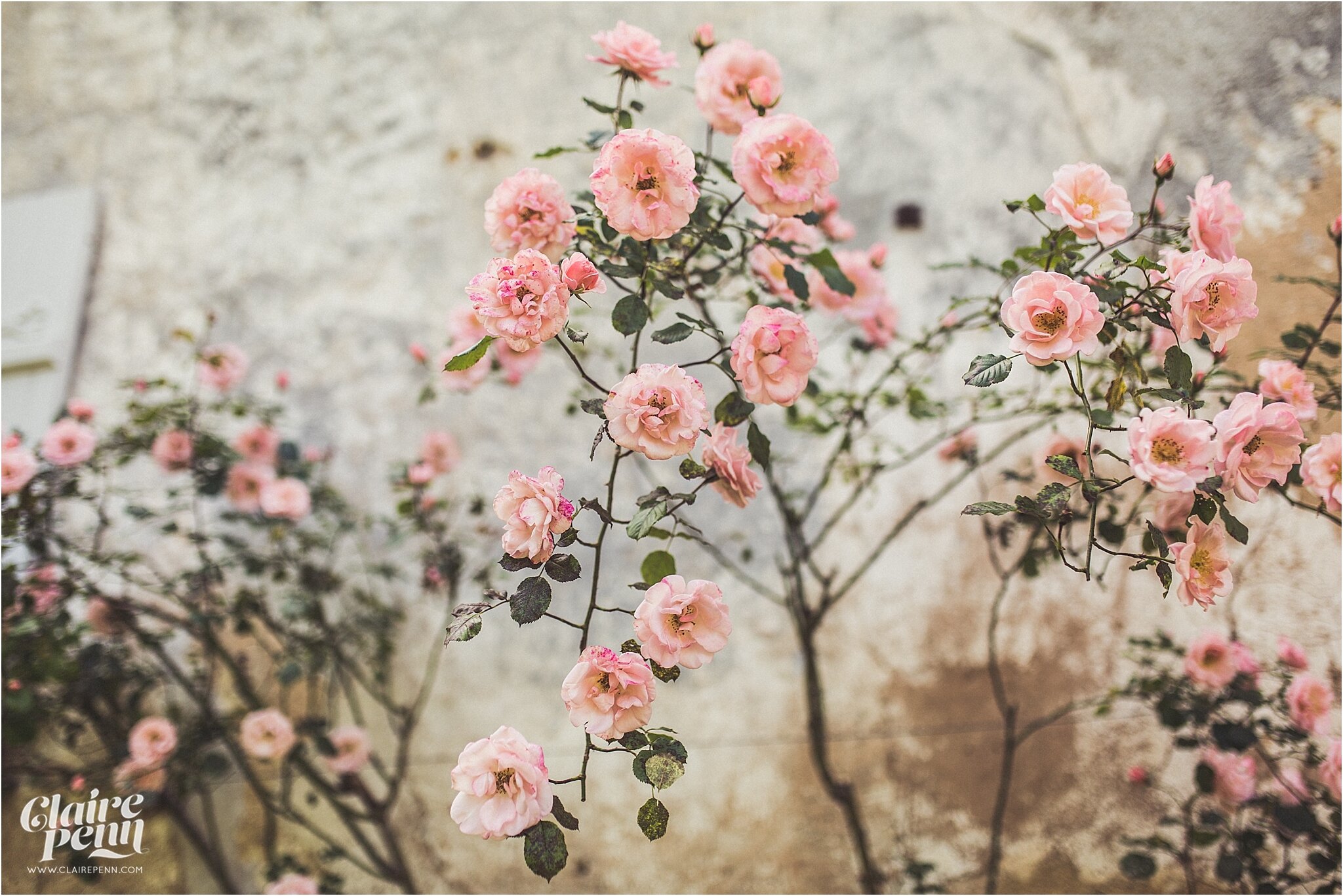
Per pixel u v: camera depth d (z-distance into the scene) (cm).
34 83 231
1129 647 170
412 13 212
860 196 190
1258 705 153
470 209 205
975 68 187
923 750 176
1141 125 175
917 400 158
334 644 189
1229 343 166
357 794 186
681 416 120
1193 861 165
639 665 118
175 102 223
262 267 214
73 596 172
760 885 176
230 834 193
